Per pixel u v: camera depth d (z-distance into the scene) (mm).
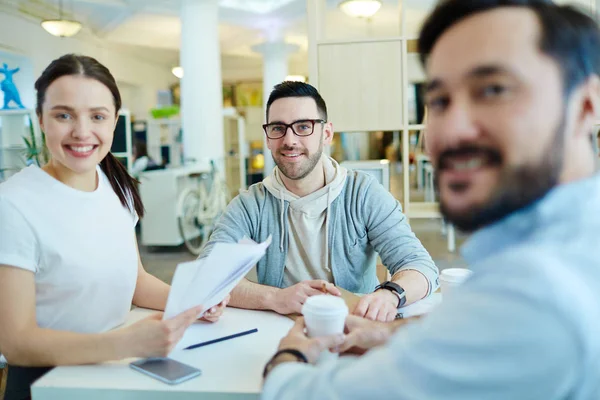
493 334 429
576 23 478
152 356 939
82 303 1130
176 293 960
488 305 443
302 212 1579
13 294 995
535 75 465
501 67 468
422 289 1378
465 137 489
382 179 2408
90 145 1133
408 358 479
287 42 10070
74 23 6719
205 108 6477
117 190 1318
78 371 919
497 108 476
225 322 1208
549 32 467
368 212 1586
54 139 1108
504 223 506
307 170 1536
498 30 478
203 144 6484
